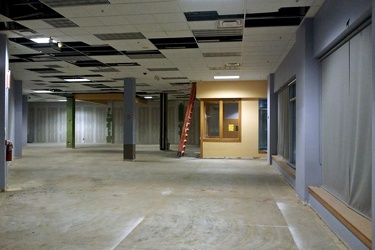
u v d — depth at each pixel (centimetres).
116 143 2506
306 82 556
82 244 373
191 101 1437
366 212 356
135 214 504
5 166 677
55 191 677
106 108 2541
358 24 364
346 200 418
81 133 2570
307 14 543
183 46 791
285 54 855
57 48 823
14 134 1352
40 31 671
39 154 1520
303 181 568
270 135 1167
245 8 536
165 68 1084
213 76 1249
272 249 361
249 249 361
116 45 789
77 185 746
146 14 570
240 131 1381
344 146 425
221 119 1395
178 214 504
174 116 2459
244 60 942
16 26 638
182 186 739
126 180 818
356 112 382
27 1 523
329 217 432
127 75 1231
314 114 555
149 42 759
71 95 1969
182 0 505
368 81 348
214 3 514
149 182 790
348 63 411
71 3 520
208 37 712
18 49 830
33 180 811
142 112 2538
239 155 1378
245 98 1382
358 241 327
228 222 462
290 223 457
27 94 1973
